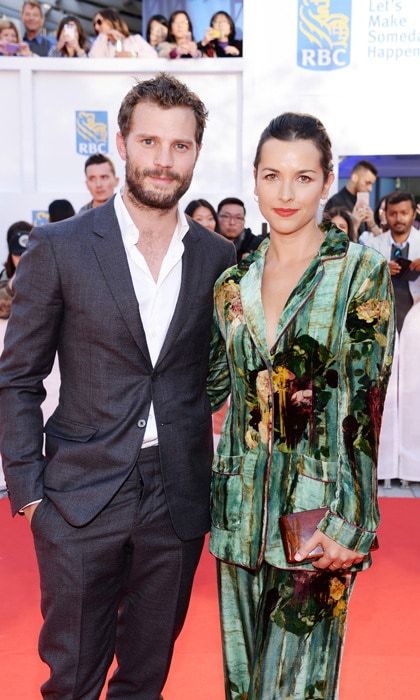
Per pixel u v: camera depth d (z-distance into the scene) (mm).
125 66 4715
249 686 1845
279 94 4676
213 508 1926
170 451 2000
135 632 2121
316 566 1747
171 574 2049
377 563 3717
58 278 1967
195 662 2773
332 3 4602
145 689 2152
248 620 1889
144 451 2002
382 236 4832
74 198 4789
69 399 2031
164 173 1932
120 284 1960
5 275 4785
